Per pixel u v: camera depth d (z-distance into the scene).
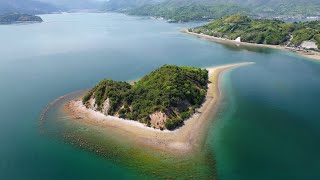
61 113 109.19
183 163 78.75
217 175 74.50
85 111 108.69
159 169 76.25
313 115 110.00
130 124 97.75
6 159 80.88
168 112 99.31
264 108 115.81
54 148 85.94
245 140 91.19
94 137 91.25
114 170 75.88
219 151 84.75
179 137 90.94
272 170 77.38
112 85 113.38
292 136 94.25
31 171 76.00
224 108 114.38
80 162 79.25
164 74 124.12
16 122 102.88
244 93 132.50
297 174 75.94
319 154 84.88
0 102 121.62
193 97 113.94
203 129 96.69
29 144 88.31
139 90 109.62
